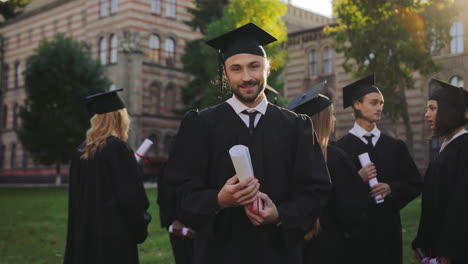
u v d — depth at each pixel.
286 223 2.64
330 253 3.96
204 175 2.88
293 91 36.69
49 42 33.16
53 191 27.20
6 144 49.09
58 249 9.03
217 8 33.22
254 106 2.89
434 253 3.96
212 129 2.88
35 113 31.42
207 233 2.69
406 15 21.03
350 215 3.95
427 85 29.22
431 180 4.03
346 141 4.71
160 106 39.12
